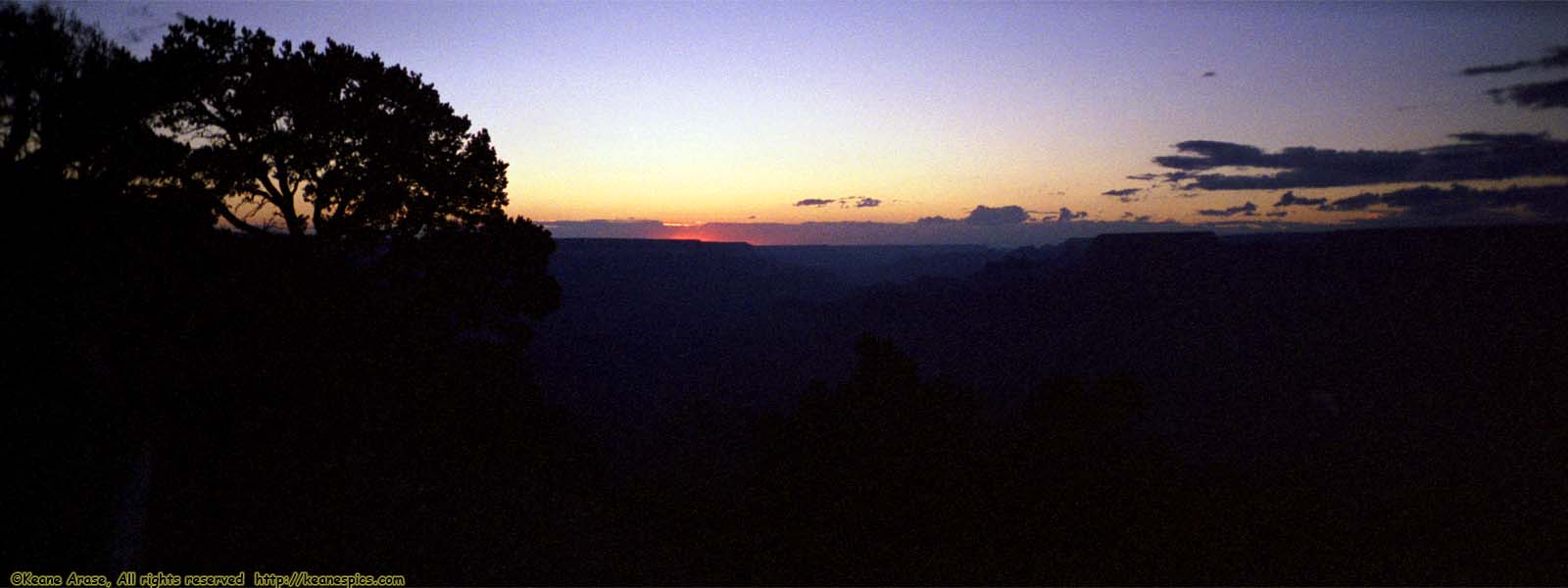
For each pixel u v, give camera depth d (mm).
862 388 19203
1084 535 15125
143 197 12078
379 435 15078
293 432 13086
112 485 9008
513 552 11648
